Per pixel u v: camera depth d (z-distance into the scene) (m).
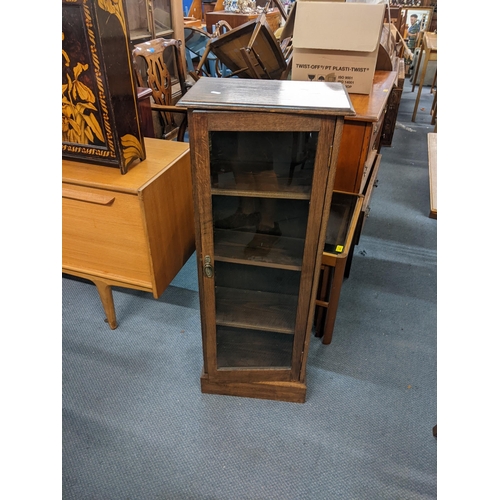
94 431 1.40
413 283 2.12
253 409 1.48
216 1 4.71
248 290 1.42
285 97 0.98
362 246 2.42
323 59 1.78
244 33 1.86
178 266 1.76
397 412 1.48
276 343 1.45
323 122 0.93
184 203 1.71
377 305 1.97
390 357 1.70
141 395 1.53
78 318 1.87
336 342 1.76
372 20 1.66
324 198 1.04
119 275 1.62
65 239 1.59
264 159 1.06
